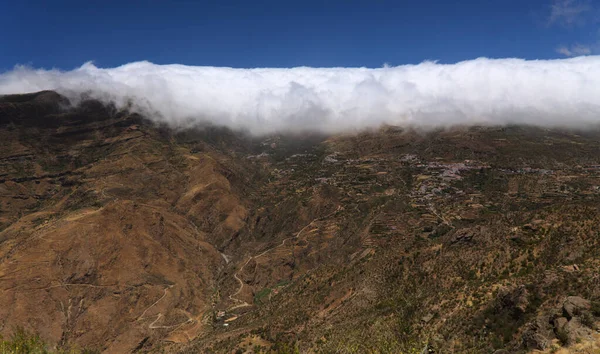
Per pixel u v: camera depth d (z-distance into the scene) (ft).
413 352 203.62
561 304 172.45
